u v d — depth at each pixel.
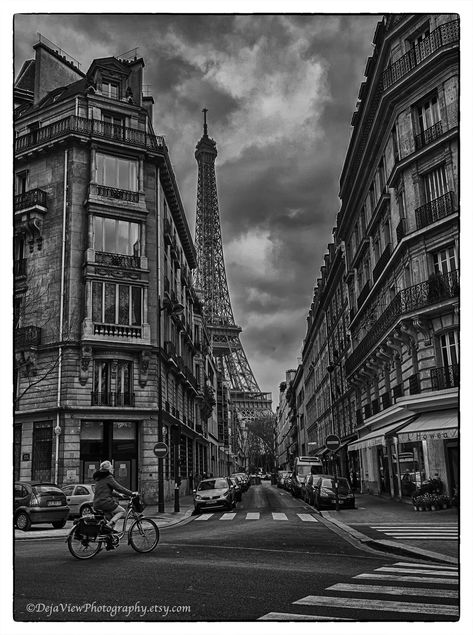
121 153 35.78
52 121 36.19
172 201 42.06
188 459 51.81
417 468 26.84
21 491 20.45
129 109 36.97
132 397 33.25
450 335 23.95
